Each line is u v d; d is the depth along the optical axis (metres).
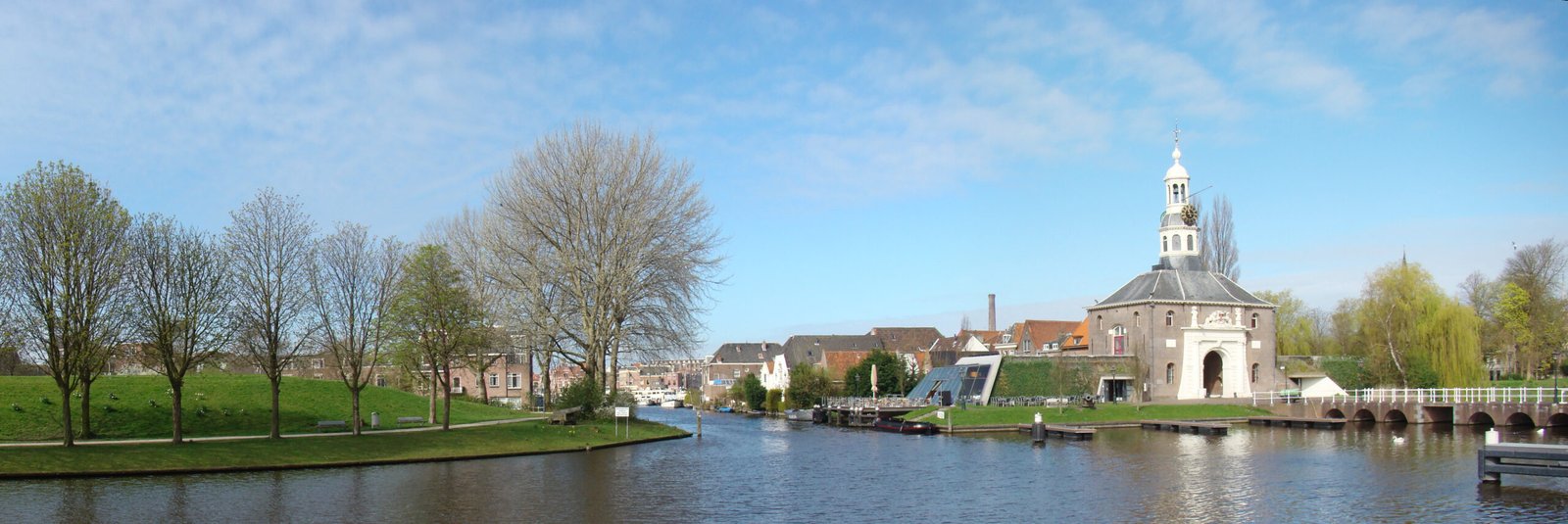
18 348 41.97
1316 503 35.94
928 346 165.75
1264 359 101.25
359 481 39.78
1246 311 101.19
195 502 33.94
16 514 31.19
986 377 93.94
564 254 61.66
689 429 79.75
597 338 62.44
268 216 47.03
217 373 65.00
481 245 67.50
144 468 40.06
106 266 42.19
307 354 51.75
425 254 53.47
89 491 35.81
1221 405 86.06
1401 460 49.41
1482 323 99.75
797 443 63.44
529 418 68.81
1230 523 32.34
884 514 33.94
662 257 62.88
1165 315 97.88
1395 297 91.31
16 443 43.59
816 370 114.88
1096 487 40.78
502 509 33.62
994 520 32.91
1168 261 102.94
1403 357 90.06
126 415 51.66
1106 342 102.69
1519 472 39.09
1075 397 91.44
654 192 63.38
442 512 32.91
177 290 44.31
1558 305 106.00
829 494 38.56
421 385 81.44
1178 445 61.19
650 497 36.84
